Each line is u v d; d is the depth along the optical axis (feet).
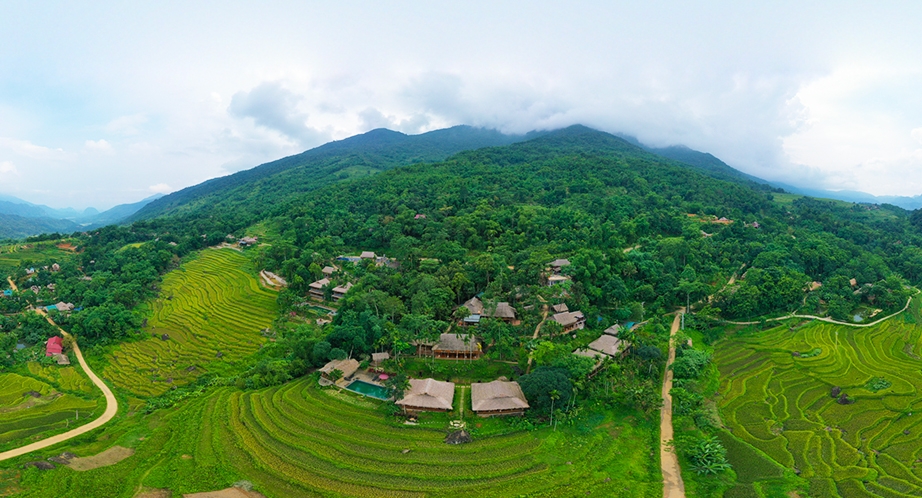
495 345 337.31
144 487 205.05
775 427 264.31
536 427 254.68
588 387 282.15
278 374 309.42
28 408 291.79
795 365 336.70
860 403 284.82
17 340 382.63
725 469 225.56
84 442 251.60
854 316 417.08
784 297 426.92
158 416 279.69
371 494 203.00
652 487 211.00
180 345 387.96
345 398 282.97
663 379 319.88
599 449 238.89
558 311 389.19
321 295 459.73
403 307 378.32
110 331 395.55
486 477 214.48
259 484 208.33
